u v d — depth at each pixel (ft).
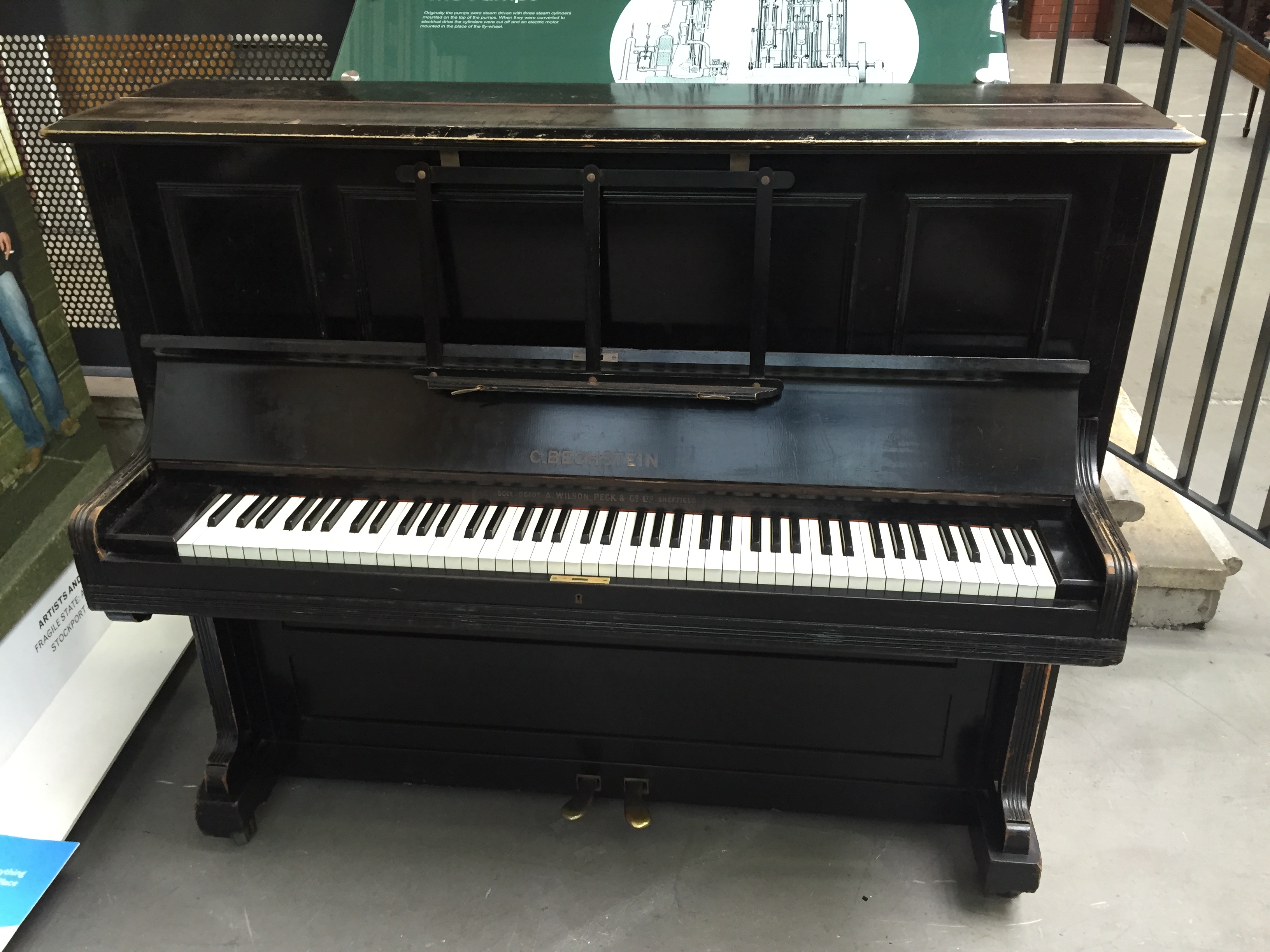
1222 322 7.73
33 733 6.93
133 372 6.10
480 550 5.30
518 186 5.32
